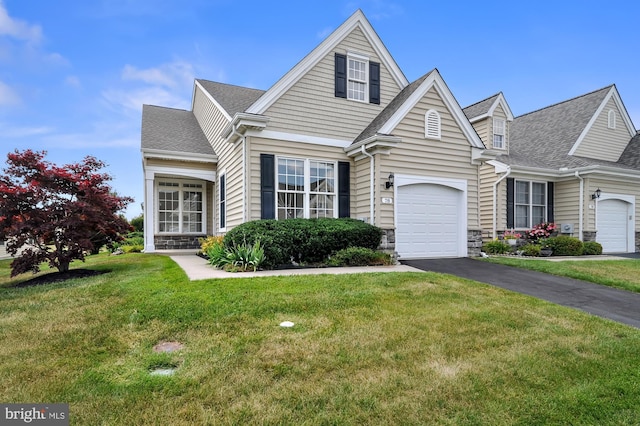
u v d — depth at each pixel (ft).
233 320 14.25
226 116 37.91
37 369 10.47
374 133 32.48
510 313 16.20
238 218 33.19
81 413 8.43
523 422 8.57
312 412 8.63
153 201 45.09
